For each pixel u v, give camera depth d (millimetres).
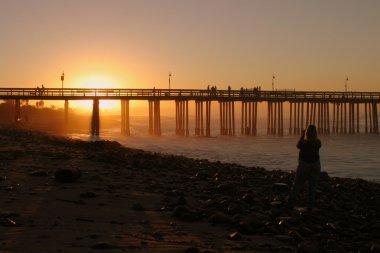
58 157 17047
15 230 6871
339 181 17688
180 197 10133
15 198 9180
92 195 9945
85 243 6406
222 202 10148
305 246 7215
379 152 37312
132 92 55156
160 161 19141
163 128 88000
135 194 10836
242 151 36844
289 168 25656
